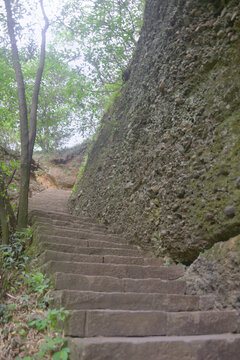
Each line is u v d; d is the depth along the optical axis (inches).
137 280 114.9
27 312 100.7
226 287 104.6
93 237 171.6
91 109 246.1
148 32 229.0
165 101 171.5
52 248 135.6
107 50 242.5
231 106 124.8
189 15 159.0
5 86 216.4
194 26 156.3
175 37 171.6
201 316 90.1
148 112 194.5
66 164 540.1
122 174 214.2
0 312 99.5
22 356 83.1
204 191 127.1
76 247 141.8
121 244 167.8
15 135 240.8
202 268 119.2
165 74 174.7
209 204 122.8
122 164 217.9
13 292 113.4
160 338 78.4
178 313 89.0
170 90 165.9
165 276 132.0
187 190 138.0
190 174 137.8
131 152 206.5
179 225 139.6
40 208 304.0
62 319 82.7
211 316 91.1
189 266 135.7
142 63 228.5
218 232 115.7
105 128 299.7
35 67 270.7
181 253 138.7
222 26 137.8
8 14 191.9
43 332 89.9
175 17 173.3
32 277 115.6
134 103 228.4
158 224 157.8
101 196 242.8
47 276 113.1
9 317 99.2
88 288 107.1
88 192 280.5
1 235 157.6
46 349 78.5
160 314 87.0
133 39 259.8
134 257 143.2
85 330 80.3
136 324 84.0
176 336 84.3
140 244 171.5
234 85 124.6
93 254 145.6
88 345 68.5
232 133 119.9
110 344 70.3
